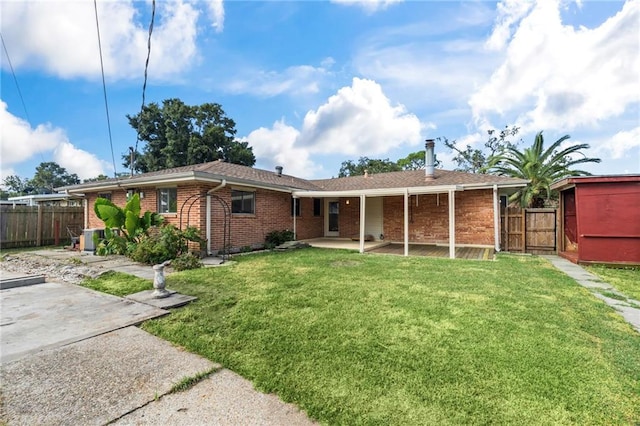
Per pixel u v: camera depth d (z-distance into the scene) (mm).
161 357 3152
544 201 18125
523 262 8672
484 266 7973
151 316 4203
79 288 5738
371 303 4746
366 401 2414
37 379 2709
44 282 6324
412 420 2197
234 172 11844
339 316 4199
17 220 11922
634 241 7848
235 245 10570
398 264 8242
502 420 2193
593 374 2771
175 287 5664
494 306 4609
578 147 15984
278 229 12781
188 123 30406
